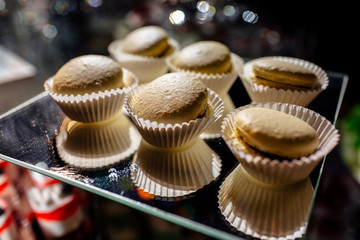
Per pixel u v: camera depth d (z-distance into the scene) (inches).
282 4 11.9
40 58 12.6
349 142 10.6
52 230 7.1
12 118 7.7
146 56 9.6
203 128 6.4
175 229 6.7
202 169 6.1
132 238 6.8
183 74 6.9
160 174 6.0
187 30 12.5
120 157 6.4
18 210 7.2
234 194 5.5
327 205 9.4
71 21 13.6
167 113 6.1
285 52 11.9
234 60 9.8
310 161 5.1
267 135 5.3
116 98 7.2
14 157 6.3
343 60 12.8
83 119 7.4
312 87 7.6
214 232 4.7
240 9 12.5
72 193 7.3
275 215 5.0
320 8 11.6
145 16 13.1
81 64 7.4
